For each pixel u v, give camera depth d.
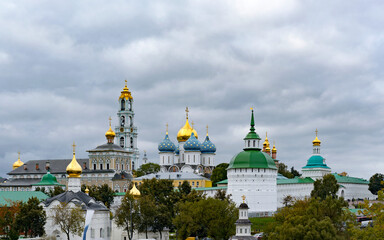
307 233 168.50
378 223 157.25
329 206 190.38
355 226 187.25
